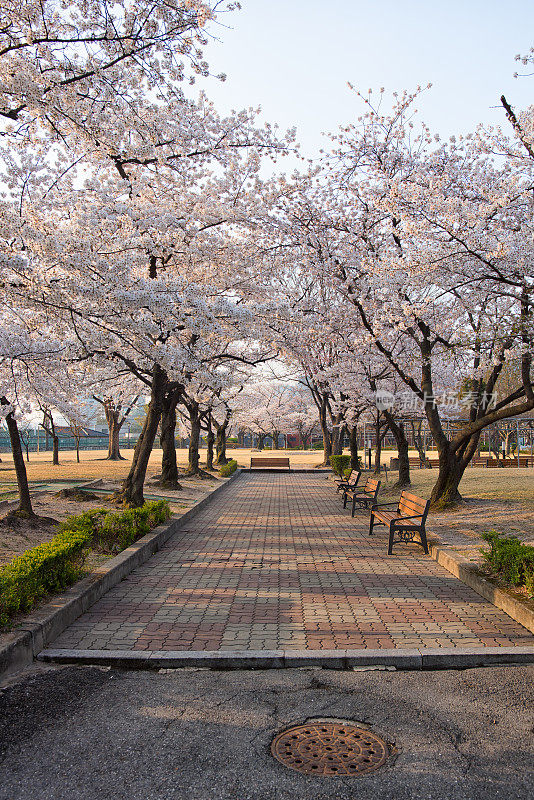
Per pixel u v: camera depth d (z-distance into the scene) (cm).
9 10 703
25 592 563
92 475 2366
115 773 329
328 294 1661
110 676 479
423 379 1411
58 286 843
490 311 1409
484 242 971
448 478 1403
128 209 986
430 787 317
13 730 377
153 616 628
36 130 889
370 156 1426
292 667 504
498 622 601
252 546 1037
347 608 656
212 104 1241
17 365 1007
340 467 2667
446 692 446
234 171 1288
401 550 991
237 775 329
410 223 1034
